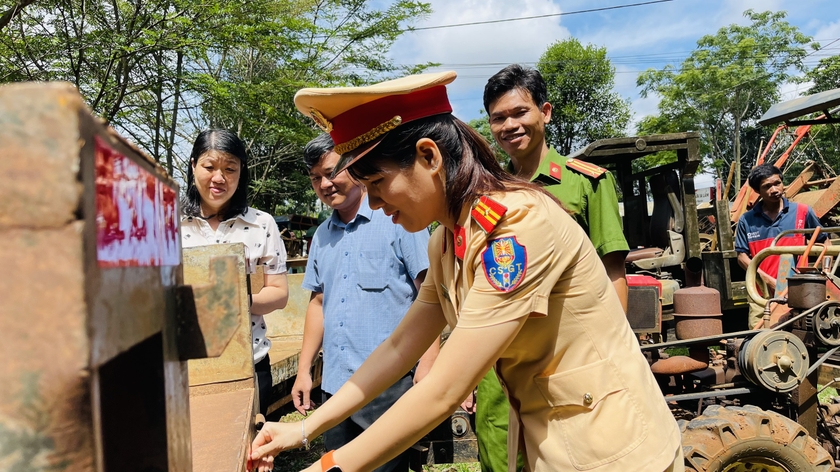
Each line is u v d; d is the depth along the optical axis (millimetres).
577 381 1260
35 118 362
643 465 1231
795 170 25484
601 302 1289
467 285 1261
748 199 7340
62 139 363
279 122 11578
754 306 3695
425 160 1228
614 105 28312
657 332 3346
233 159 2355
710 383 3168
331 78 12484
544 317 1258
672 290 4270
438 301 1565
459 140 1254
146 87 9758
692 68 29281
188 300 615
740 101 28984
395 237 2334
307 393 2615
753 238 4824
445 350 1191
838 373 3766
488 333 1161
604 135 28031
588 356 1271
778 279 4102
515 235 1165
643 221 5109
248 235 2439
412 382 2340
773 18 29344
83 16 9047
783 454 2480
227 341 620
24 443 374
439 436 3154
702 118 29656
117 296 427
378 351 1591
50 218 363
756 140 31391
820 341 2850
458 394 1178
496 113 2533
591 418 1255
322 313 2658
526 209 1187
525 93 2494
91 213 383
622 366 1284
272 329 4953
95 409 384
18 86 361
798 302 2959
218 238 2410
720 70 28516
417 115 1214
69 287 367
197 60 9859
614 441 1238
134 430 546
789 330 3051
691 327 3121
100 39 8820
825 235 4641
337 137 1265
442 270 1446
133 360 551
